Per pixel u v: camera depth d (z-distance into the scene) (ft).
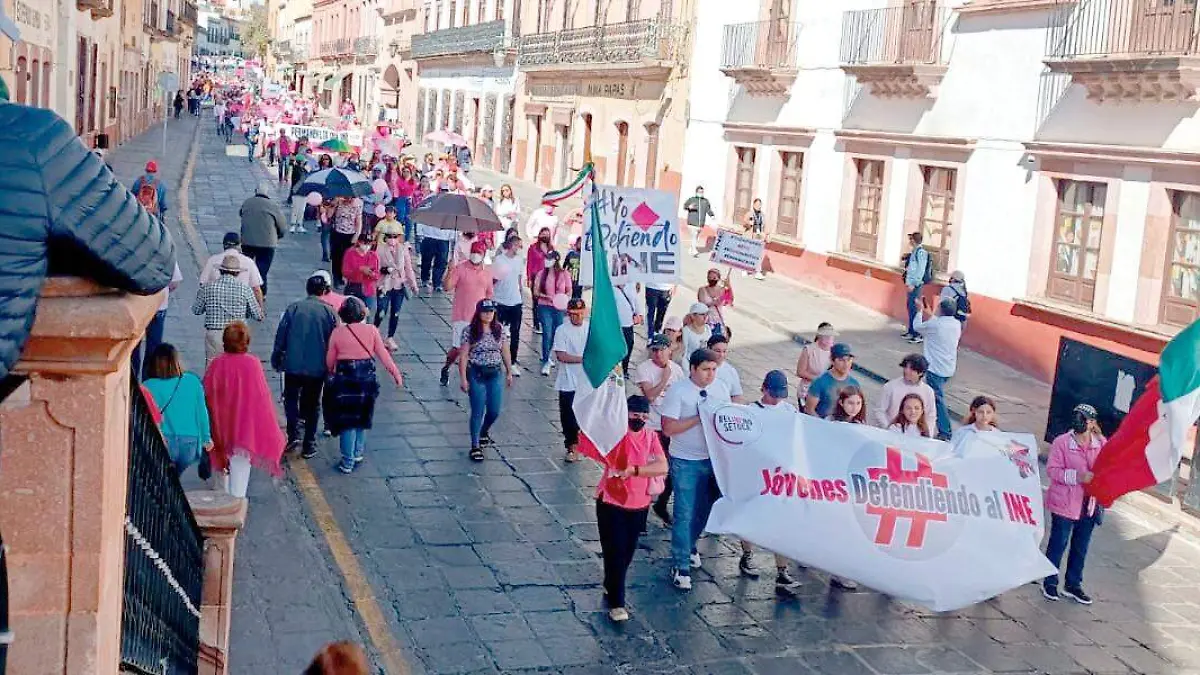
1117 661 30.60
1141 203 58.08
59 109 89.56
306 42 337.31
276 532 32.89
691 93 106.63
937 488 32.07
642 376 37.17
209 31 529.04
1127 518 42.98
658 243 44.57
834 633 30.48
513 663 27.09
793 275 88.84
